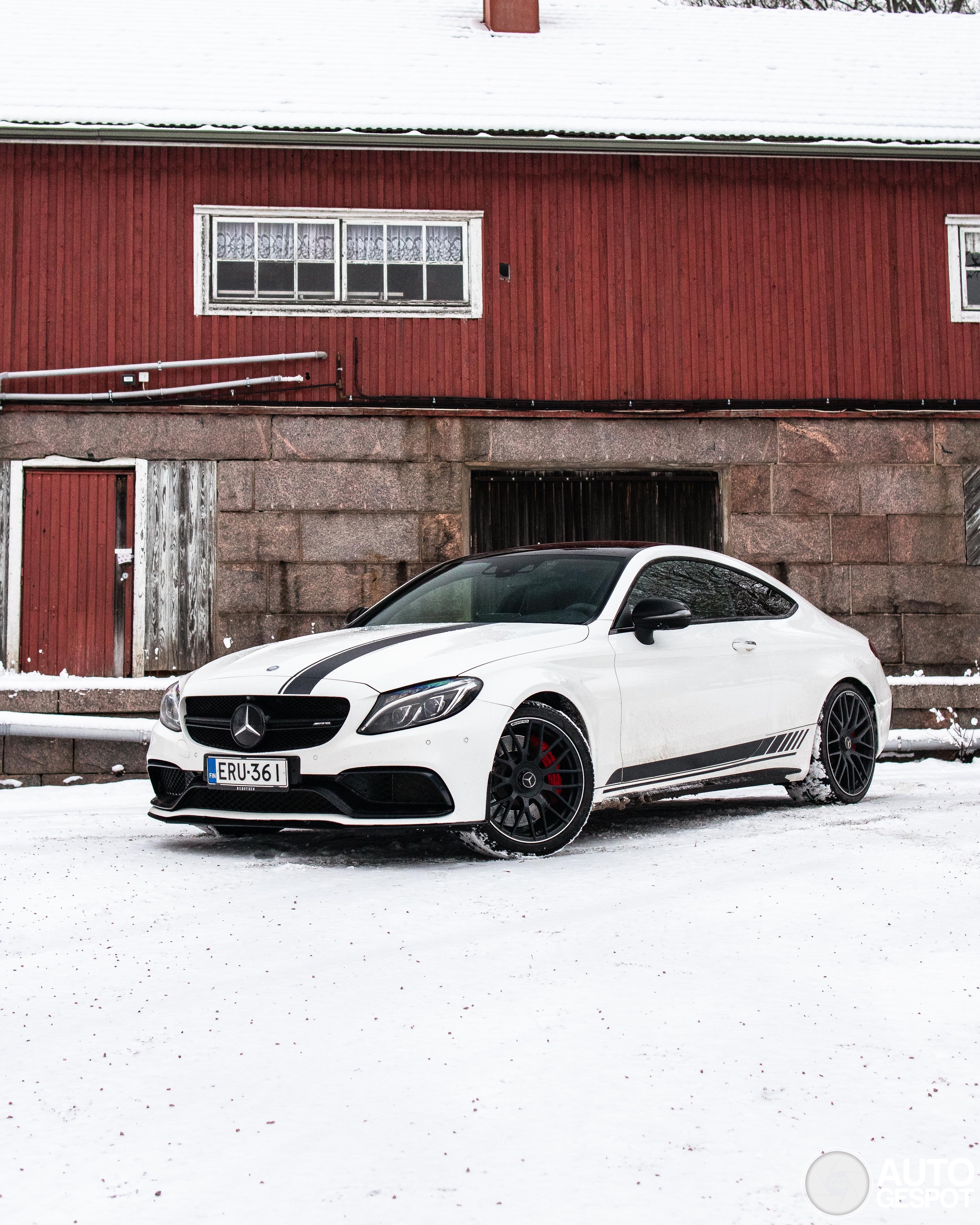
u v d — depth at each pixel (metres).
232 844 5.16
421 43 12.98
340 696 4.54
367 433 10.62
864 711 6.38
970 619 11.08
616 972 2.96
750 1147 1.97
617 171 11.13
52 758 9.25
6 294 10.52
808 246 11.25
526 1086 2.24
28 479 10.38
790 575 10.98
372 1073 2.32
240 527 10.48
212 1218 1.75
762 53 13.59
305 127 10.52
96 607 10.38
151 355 10.57
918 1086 2.23
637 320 11.02
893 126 11.46
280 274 10.78
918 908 3.59
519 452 10.78
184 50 12.38
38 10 13.25
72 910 3.74
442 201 10.95
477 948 3.21
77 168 10.64
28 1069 2.38
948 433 11.18
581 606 5.42
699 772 5.42
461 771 4.47
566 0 15.03
